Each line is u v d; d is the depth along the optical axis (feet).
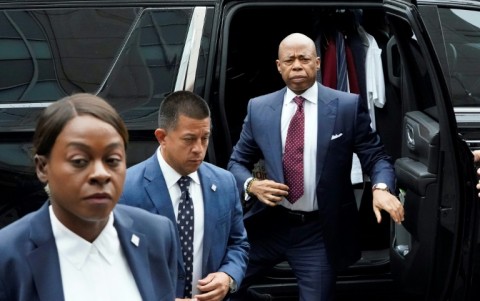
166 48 13.06
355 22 16.34
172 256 7.07
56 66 12.91
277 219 13.56
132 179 10.36
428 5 13.58
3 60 12.91
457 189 11.98
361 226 14.84
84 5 13.12
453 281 12.31
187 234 10.31
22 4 13.07
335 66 16.20
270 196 12.87
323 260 13.44
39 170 6.35
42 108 12.74
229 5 13.37
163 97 12.92
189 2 13.23
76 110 6.15
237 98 16.87
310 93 13.24
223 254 10.67
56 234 6.29
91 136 6.07
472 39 13.69
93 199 6.07
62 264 6.27
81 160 6.07
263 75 17.02
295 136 13.19
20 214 12.62
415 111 13.33
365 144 13.25
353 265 14.89
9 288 6.22
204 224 10.41
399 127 16.14
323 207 13.20
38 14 13.04
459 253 12.20
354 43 16.24
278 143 13.25
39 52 12.94
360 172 15.76
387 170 13.01
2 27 12.98
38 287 6.18
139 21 13.10
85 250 6.30
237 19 16.75
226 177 10.75
